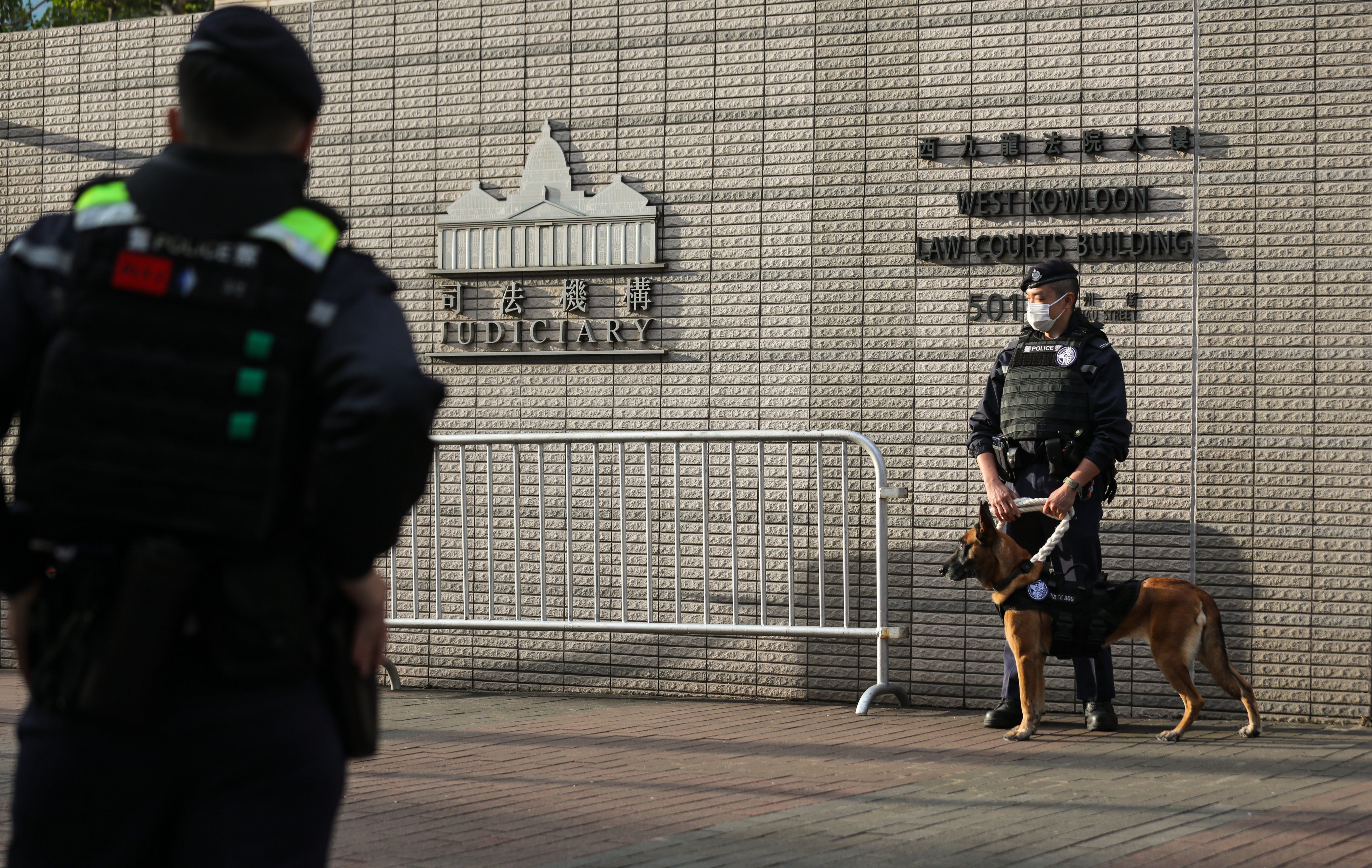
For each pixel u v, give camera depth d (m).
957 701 6.07
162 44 7.56
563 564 6.74
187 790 1.49
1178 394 5.81
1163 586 5.18
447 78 7.05
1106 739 5.21
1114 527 5.88
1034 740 5.17
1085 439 5.36
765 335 6.45
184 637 1.46
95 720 1.43
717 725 5.58
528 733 5.38
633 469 6.61
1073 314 5.49
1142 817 3.82
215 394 1.48
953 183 6.17
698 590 6.50
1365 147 5.63
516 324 6.87
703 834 3.63
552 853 3.43
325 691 1.59
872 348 6.27
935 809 3.95
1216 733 5.37
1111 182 5.94
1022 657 5.19
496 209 6.91
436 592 6.83
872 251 6.29
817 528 6.31
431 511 7.00
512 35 6.92
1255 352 5.73
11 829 1.54
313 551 1.57
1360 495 5.58
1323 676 5.60
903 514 6.18
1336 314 5.64
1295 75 5.73
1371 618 5.55
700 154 6.57
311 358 1.51
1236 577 5.72
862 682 6.23
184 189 1.54
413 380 1.47
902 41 6.26
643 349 6.63
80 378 1.48
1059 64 6.03
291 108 1.63
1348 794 4.15
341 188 7.25
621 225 6.68
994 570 5.22
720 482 6.48
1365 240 5.62
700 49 6.59
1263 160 5.75
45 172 7.82
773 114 6.46
